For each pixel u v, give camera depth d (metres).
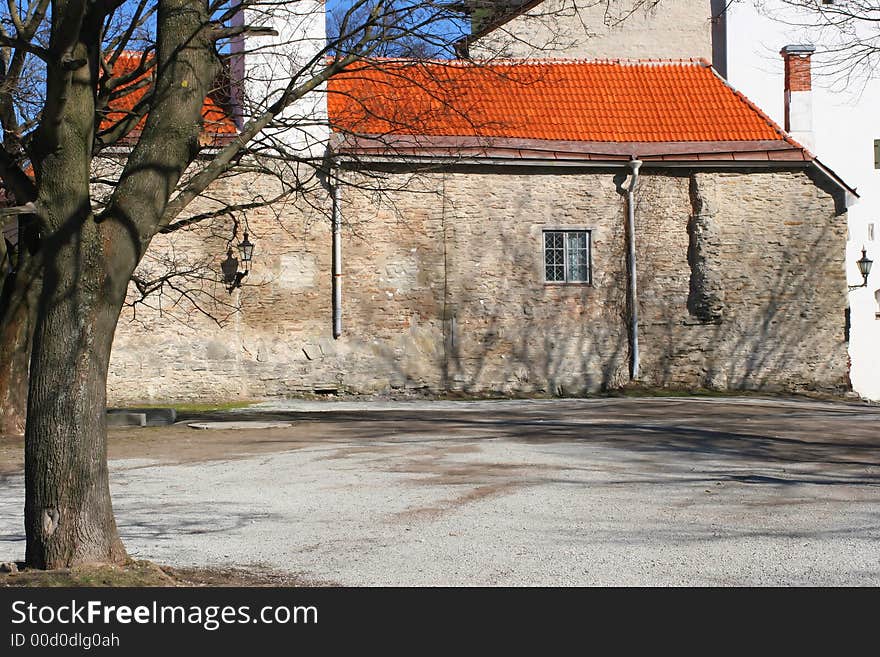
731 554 8.27
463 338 25.75
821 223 27.06
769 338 26.86
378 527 9.59
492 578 7.53
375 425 18.88
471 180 25.81
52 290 6.86
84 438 6.95
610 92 27.70
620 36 30.44
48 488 6.90
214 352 24.67
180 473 13.29
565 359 26.17
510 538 9.00
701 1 30.97
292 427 18.56
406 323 25.56
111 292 6.96
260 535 9.25
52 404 6.89
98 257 6.89
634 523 9.66
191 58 7.32
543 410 21.97
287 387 25.00
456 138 25.45
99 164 17.67
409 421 19.62
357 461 14.20
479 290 25.84
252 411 22.14
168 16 7.32
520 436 17.00
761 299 26.88
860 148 33.22
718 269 26.64
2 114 14.38
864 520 9.72
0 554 8.30
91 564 6.93
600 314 26.38
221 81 12.64
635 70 28.45
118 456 14.89
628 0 29.94
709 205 26.66
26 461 6.97
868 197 33.16
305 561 8.13
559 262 26.34
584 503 10.80
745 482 12.16
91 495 6.99
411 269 25.59
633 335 26.38
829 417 20.28
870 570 7.69
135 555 8.33
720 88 28.33
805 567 7.80
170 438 16.94
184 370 24.52
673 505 10.64
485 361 25.83
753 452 14.95
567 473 12.95
